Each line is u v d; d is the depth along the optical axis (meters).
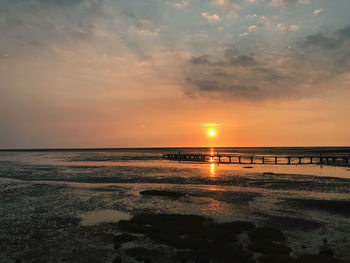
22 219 13.78
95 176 33.66
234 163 60.66
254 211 15.27
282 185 25.47
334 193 21.16
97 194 20.88
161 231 11.55
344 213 14.82
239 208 16.00
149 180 29.52
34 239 10.75
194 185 25.66
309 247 9.80
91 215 14.52
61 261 8.66
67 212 15.20
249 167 48.56
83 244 10.16
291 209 15.76
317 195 20.27
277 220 13.41
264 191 22.02
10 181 29.48
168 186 24.95
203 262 8.33
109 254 9.17
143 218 13.48
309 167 48.22
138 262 8.53
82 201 18.23
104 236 11.05
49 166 51.84
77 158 91.00
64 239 10.73
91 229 12.02
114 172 38.78
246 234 11.29
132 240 10.59
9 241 10.52
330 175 34.47
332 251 9.39
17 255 9.16
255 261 8.65
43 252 9.40
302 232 11.54
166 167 48.47
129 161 70.06
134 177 32.38
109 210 15.63
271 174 35.56
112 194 20.83
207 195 20.22
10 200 18.73
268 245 9.83
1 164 59.34
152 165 54.19
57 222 13.18
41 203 17.66
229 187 24.27
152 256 8.98
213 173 37.16
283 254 9.15
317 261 8.39
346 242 10.30
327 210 15.49
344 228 12.07
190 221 12.94
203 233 11.19
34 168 46.94
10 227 12.39
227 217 14.02
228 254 9.03
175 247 9.84
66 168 46.59
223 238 10.59
